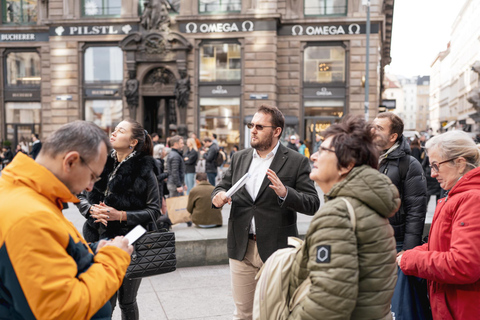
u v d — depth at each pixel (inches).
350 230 62.7
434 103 3590.1
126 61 943.7
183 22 933.8
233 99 936.9
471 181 86.1
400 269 99.6
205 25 927.7
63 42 960.9
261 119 122.3
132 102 943.0
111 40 953.5
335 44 927.7
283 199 113.0
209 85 936.9
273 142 124.6
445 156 94.6
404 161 125.0
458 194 86.4
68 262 60.3
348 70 917.8
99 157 68.2
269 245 120.0
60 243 61.3
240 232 124.0
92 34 954.7
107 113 968.9
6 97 1020.5
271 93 913.5
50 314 57.1
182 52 924.6
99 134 68.8
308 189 122.0
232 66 936.3
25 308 58.0
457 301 85.2
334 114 934.4
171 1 952.3
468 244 79.7
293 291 70.9
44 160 66.0
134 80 939.3
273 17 900.0
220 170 687.1
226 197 117.0
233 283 127.0
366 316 63.1
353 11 910.4
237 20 916.0
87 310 61.2
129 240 74.6
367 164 69.1
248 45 915.4
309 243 66.6
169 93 951.6
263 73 914.1
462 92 1761.8
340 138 69.0
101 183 122.0
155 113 1024.2
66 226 65.3
